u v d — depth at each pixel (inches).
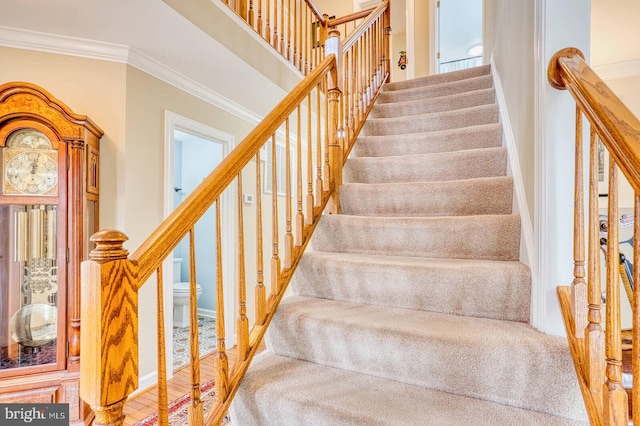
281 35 117.0
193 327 40.9
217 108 122.8
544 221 44.6
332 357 51.7
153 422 76.9
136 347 32.2
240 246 49.7
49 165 73.1
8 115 68.8
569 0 42.8
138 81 92.7
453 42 220.7
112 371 29.8
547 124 43.5
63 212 72.5
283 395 44.1
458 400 42.2
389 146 94.9
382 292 58.2
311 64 137.1
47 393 70.1
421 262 58.6
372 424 38.0
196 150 175.0
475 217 61.2
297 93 62.8
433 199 73.1
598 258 34.9
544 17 43.3
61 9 70.5
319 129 72.9
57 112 71.8
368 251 70.0
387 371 47.8
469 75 116.0
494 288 50.8
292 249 62.9
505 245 58.7
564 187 43.6
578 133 38.2
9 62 79.4
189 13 75.9
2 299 74.4
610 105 31.4
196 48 87.7
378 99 123.0
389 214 77.7
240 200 49.6
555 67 41.8
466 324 48.7
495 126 82.5
